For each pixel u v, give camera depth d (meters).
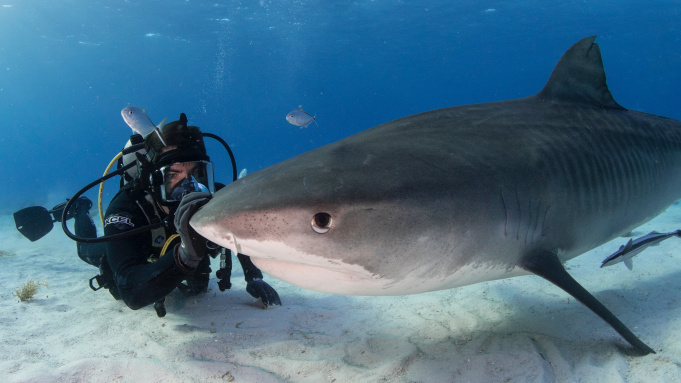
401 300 3.63
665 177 3.31
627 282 3.51
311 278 1.86
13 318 3.35
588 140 2.78
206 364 2.47
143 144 3.51
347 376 2.33
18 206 19.16
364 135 2.28
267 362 2.54
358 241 1.73
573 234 2.56
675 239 4.73
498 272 2.25
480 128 2.45
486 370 2.24
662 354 2.21
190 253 2.42
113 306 3.63
